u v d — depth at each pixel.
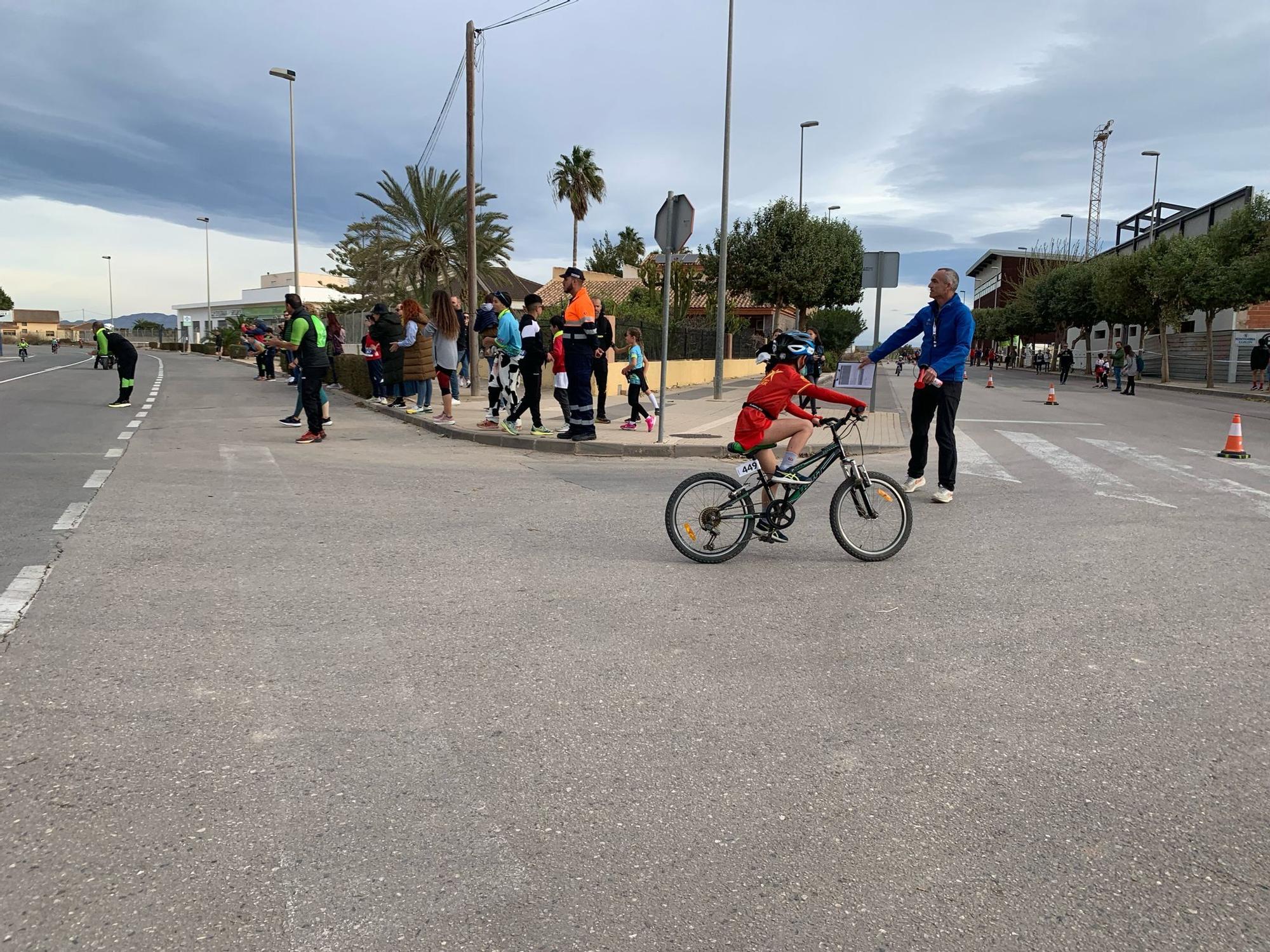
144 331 105.62
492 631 4.36
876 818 2.73
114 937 2.13
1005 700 3.63
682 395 21.56
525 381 12.17
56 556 5.46
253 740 3.13
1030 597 5.11
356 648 4.07
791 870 2.46
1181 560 5.98
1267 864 2.53
